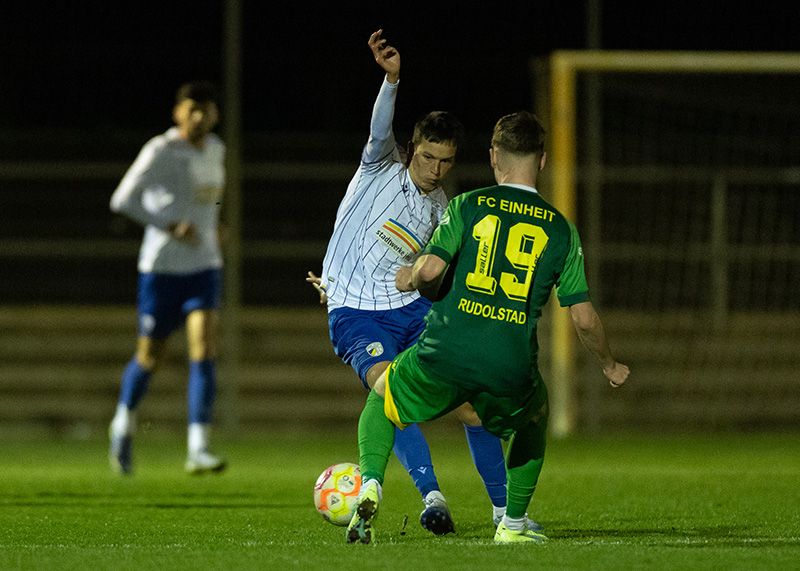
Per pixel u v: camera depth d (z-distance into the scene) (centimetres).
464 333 1783
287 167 5862
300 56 6644
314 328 5903
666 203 6272
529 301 1800
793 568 1566
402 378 1825
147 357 3603
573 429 5597
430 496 2011
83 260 6025
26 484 3250
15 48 6681
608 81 6475
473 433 2112
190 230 3500
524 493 1891
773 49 7044
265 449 4903
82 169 5847
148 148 3544
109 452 4797
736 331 6053
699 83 6531
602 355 1845
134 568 1583
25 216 6103
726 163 6462
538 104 5725
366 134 6769
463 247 1805
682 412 5997
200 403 3544
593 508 2573
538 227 1812
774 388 6059
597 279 5847
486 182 5853
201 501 2770
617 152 6456
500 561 1617
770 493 2906
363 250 2164
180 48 6900
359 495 1794
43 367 5853
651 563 1600
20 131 6662
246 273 6069
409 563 1597
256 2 7031
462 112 6750
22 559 1672
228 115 5494
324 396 5859
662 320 6019
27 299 5988
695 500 2741
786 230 6300
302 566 1579
